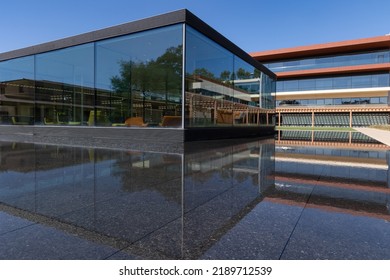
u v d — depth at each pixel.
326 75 32.69
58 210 2.44
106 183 3.46
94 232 1.98
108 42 9.66
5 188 3.18
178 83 8.19
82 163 4.89
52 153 6.12
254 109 14.61
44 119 11.79
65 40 10.67
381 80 30.22
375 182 3.67
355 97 31.50
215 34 9.64
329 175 4.15
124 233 1.97
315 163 5.34
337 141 11.62
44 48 11.36
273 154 6.71
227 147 8.08
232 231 2.03
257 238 1.91
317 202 2.76
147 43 8.85
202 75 9.14
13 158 5.42
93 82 10.18
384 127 23.59
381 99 30.38
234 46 11.42
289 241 1.86
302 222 2.20
